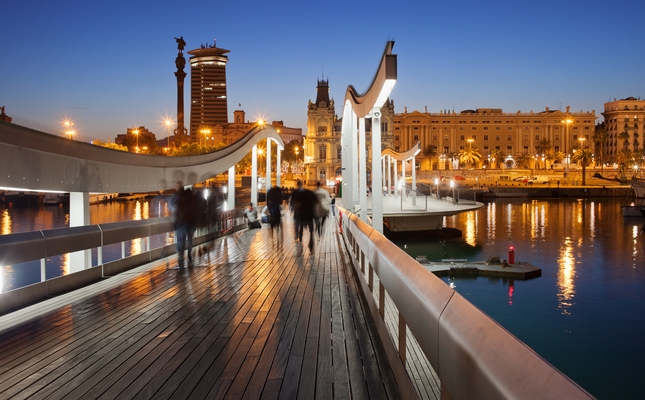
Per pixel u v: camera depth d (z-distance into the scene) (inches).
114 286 367.6
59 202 2945.4
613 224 2282.2
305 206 554.6
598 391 591.2
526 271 1099.9
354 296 327.3
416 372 182.2
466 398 87.2
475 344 84.5
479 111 6471.5
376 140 488.7
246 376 184.1
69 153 377.4
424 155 6190.9
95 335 239.6
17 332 246.4
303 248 608.7
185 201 456.1
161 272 431.8
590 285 1093.1
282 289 353.1
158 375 185.9
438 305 111.5
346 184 1034.7
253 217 906.7
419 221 1825.8
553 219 2504.9
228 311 287.3
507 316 870.4
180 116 7721.5
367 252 271.1
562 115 6284.5
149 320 268.1
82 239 377.4
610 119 7332.7
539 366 65.3
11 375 187.3
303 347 217.5
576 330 800.9
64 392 170.9
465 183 5064.0
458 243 1752.0
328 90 5019.7
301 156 7150.6
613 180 5093.5
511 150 6318.9
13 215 2380.7
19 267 799.1
